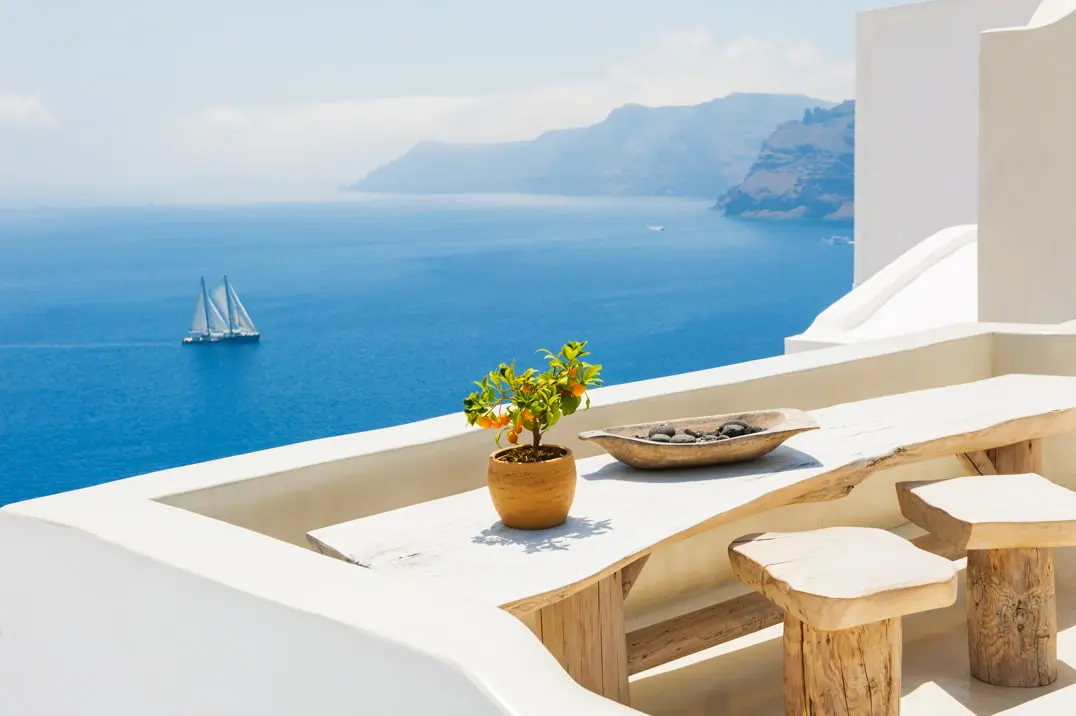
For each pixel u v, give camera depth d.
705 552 3.37
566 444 2.92
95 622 1.91
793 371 3.38
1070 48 5.28
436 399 62.97
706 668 2.96
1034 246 5.48
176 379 65.50
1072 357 3.77
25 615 2.10
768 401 3.32
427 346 72.75
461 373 67.19
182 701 1.73
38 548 2.04
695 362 67.56
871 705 2.23
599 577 1.97
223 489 2.35
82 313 81.06
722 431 2.69
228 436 57.25
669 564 3.28
